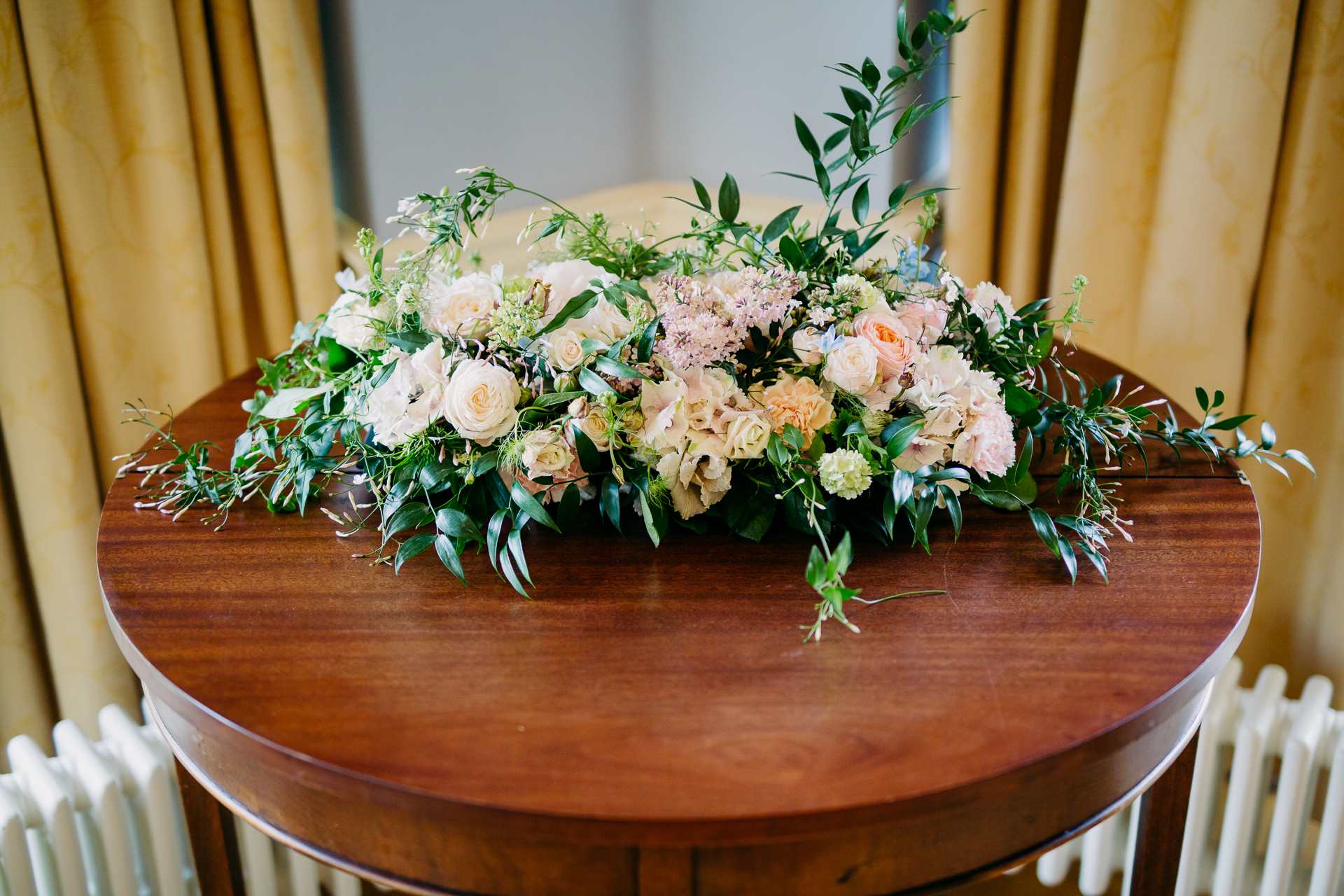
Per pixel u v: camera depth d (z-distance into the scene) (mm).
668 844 629
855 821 633
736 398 888
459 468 901
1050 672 747
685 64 1663
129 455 1112
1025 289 1527
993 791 654
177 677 750
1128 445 1119
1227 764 1527
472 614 832
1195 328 1404
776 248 1115
